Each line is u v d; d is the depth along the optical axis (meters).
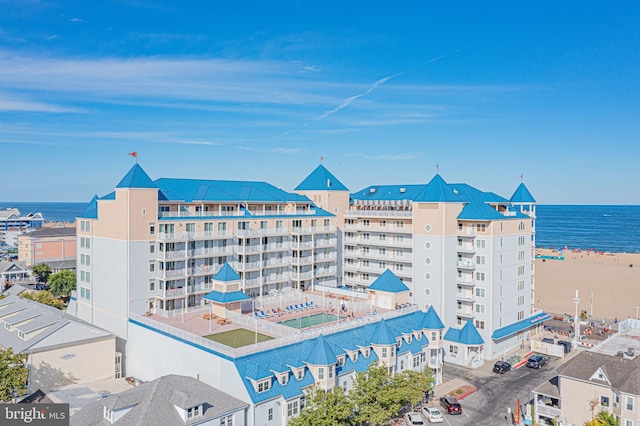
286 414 58.56
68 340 72.69
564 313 130.00
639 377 56.19
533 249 107.50
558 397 62.09
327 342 64.25
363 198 121.31
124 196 81.06
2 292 128.50
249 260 98.25
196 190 97.00
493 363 88.38
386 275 91.12
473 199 99.50
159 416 48.78
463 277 94.62
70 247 182.50
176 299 86.88
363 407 58.28
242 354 59.72
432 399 71.12
